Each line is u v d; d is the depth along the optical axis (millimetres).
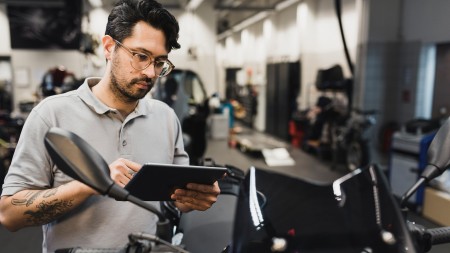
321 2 6973
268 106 8445
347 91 5719
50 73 4980
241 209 629
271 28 9305
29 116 894
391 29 5359
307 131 6348
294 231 584
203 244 1128
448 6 4562
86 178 547
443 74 4914
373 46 5359
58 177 889
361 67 5461
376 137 5523
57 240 917
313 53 7273
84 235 921
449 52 4789
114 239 939
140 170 646
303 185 688
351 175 697
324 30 6945
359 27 5465
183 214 1280
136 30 822
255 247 569
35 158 849
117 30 842
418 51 5109
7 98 8148
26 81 8242
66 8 5832
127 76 863
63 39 7500
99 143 934
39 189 854
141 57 836
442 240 768
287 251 557
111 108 954
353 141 4855
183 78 5152
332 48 6664
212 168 711
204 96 5719
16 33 7371
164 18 837
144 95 915
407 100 5336
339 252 549
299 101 7344
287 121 7344
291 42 8336
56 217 833
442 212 3051
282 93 7562
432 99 5109
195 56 8000
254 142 6832
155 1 861
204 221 1229
